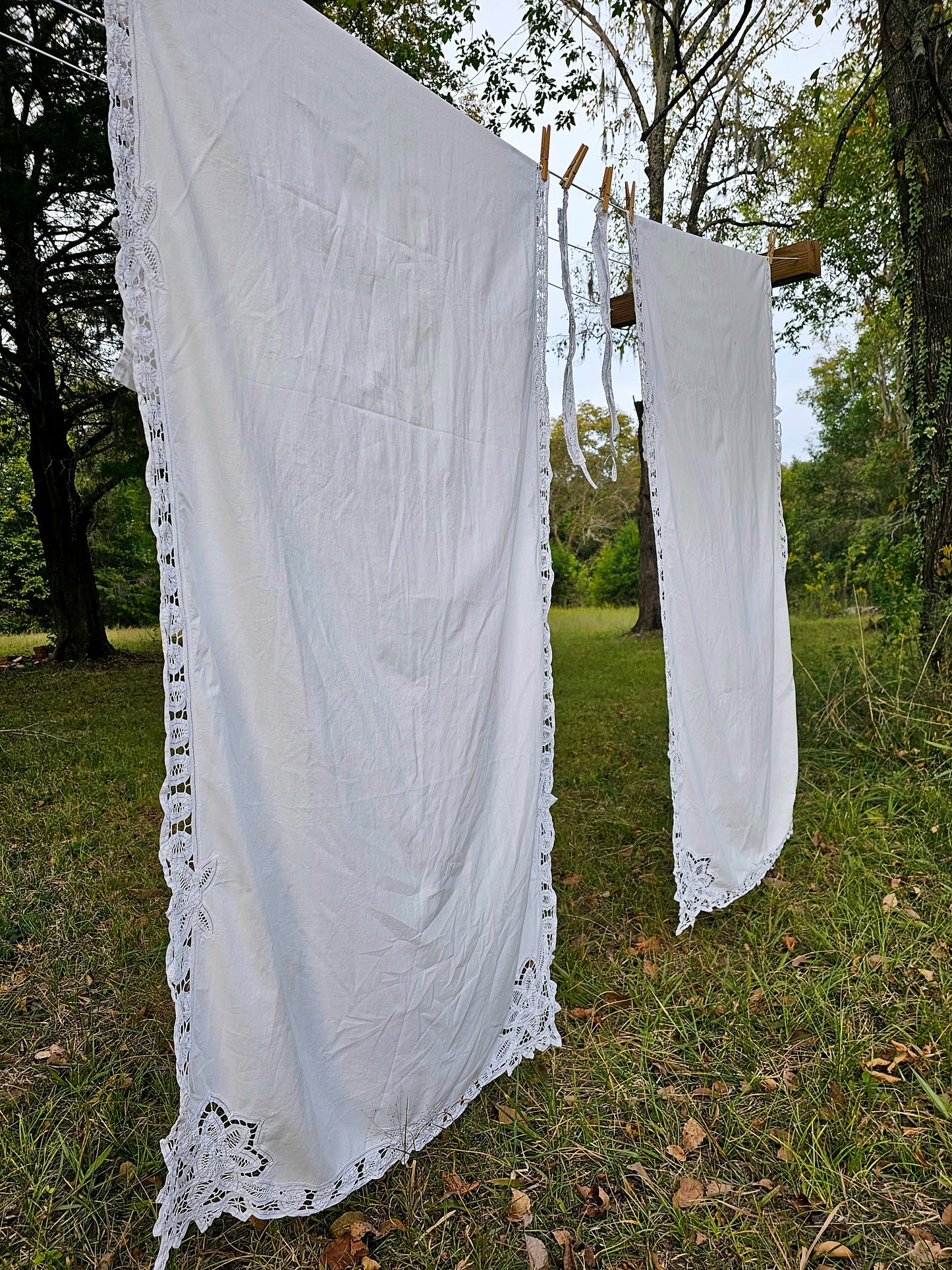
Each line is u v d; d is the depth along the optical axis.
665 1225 1.60
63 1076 2.06
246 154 1.32
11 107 6.17
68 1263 1.51
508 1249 1.55
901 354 4.93
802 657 6.14
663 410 2.37
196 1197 1.37
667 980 2.40
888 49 4.57
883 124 5.99
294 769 1.44
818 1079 1.98
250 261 1.34
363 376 1.53
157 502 1.22
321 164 1.44
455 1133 1.86
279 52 1.35
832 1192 1.65
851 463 15.31
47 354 7.93
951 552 4.47
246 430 1.34
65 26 5.43
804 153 8.91
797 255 3.01
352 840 1.54
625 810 3.86
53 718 6.19
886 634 5.03
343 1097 1.60
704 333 2.57
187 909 1.28
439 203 1.66
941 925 2.57
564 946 2.64
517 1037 2.05
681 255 2.44
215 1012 1.35
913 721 4.00
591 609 18.75
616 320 2.71
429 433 1.66
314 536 1.46
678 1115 1.90
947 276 4.50
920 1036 2.10
